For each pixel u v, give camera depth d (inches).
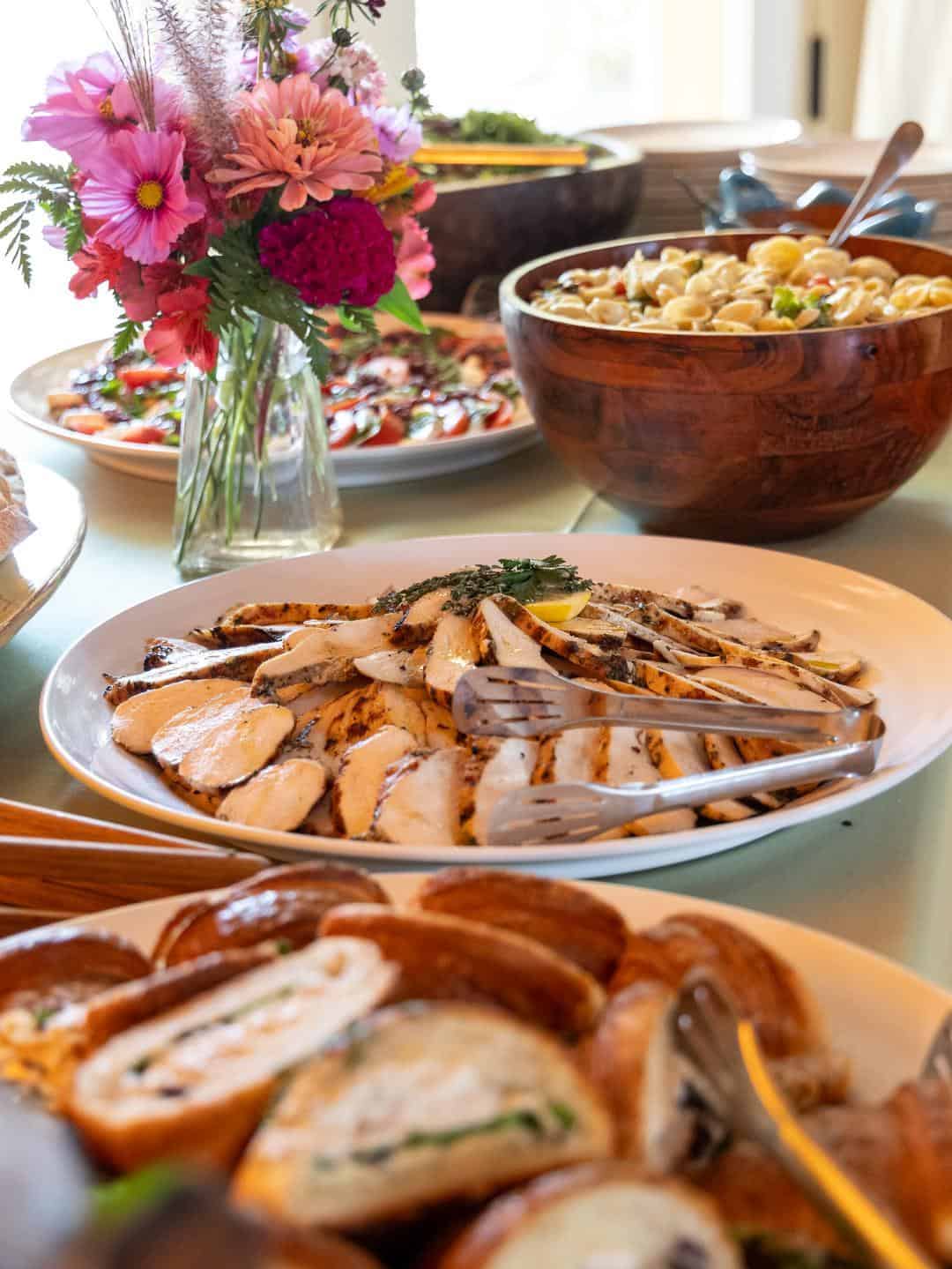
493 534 43.5
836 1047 18.9
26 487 46.8
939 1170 13.9
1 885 25.0
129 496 56.0
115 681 34.4
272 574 41.3
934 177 74.7
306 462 47.1
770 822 26.7
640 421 43.8
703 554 42.4
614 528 50.5
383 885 22.7
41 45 91.4
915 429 44.4
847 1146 14.8
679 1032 15.1
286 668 33.8
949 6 144.1
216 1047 14.1
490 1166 12.7
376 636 35.0
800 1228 13.7
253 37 41.9
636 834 28.5
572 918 18.0
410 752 30.8
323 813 30.7
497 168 78.6
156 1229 8.3
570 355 44.2
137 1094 13.6
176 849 25.3
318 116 40.0
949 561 46.6
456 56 134.2
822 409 42.7
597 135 97.8
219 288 39.9
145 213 38.4
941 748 29.7
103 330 97.3
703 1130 14.7
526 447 60.7
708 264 56.0
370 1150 12.5
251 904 18.2
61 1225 8.6
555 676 29.7
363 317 45.8
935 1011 19.0
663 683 33.1
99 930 18.9
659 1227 11.5
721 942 17.9
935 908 27.4
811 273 54.1
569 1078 13.3
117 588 46.2
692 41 150.4
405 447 53.7
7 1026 16.0
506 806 26.5
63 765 30.8
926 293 48.8
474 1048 13.3
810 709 33.1
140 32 38.8
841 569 40.2
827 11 158.6
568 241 77.3
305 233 39.8
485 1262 11.1
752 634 37.7
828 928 26.9
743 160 84.0
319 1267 10.4
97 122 39.0
